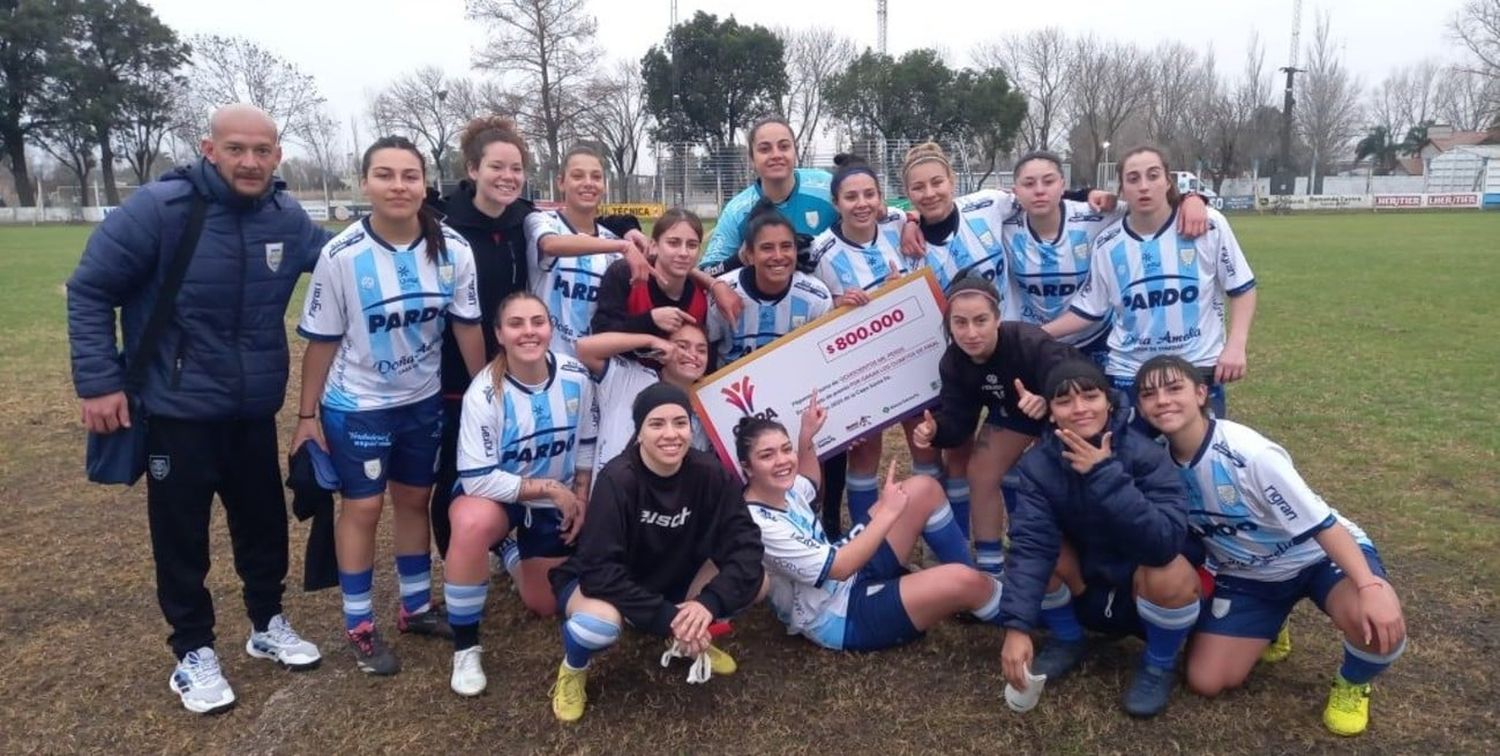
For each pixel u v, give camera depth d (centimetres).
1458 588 476
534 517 443
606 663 423
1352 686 356
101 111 5300
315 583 423
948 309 427
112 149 6122
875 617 418
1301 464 677
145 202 364
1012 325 440
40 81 5331
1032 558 374
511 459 417
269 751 363
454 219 458
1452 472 651
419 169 394
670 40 5484
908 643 433
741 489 411
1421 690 385
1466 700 378
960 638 438
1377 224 3712
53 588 509
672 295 463
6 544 570
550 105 4291
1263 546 369
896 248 520
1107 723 369
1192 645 388
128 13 5428
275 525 418
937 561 524
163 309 371
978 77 5659
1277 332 1227
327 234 422
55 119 5378
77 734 378
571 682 378
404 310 402
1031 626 365
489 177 451
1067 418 364
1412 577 490
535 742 366
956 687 397
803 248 513
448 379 455
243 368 384
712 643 441
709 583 381
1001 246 529
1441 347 1096
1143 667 380
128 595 502
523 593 456
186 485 382
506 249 466
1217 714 372
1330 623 447
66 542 573
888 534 442
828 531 568
